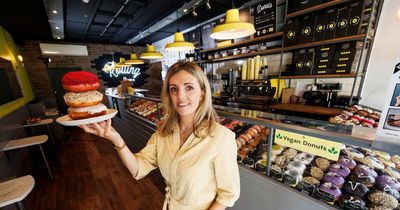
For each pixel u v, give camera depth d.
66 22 4.38
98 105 0.76
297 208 0.96
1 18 3.25
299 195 0.94
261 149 1.27
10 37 4.20
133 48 7.66
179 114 0.79
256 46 3.54
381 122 0.66
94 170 2.65
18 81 3.76
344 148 1.10
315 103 2.58
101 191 2.15
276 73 3.30
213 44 4.16
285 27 2.62
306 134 0.91
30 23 3.74
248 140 1.39
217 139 0.69
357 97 2.31
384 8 2.14
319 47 2.33
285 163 1.12
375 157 1.02
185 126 0.80
